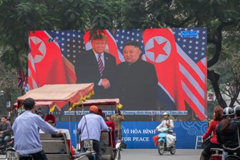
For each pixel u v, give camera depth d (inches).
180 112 1229.1
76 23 1256.8
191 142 1226.6
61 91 590.9
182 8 1341.0
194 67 1229.1
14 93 2153.1
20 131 469.1
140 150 1180.5
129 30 1243.8
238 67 1955.0
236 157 460.8
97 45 1248.2
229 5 1299.2
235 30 1508.4
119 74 1243.2
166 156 1007.6
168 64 1235.2
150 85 1237.7
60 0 1254.9
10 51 1401.3
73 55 1251.8
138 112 1237.7
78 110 1216.8
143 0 1316.4
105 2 1273.4
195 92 1226.0
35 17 1237.7
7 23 1250.6
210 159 540.1
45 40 1250.0
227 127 469.7
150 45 1240.8
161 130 1075.3
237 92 2069.4
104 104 817.5
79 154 572.1
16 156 468.4
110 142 725.3
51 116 646.5
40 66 1251.8
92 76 1247.5
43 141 555.2
